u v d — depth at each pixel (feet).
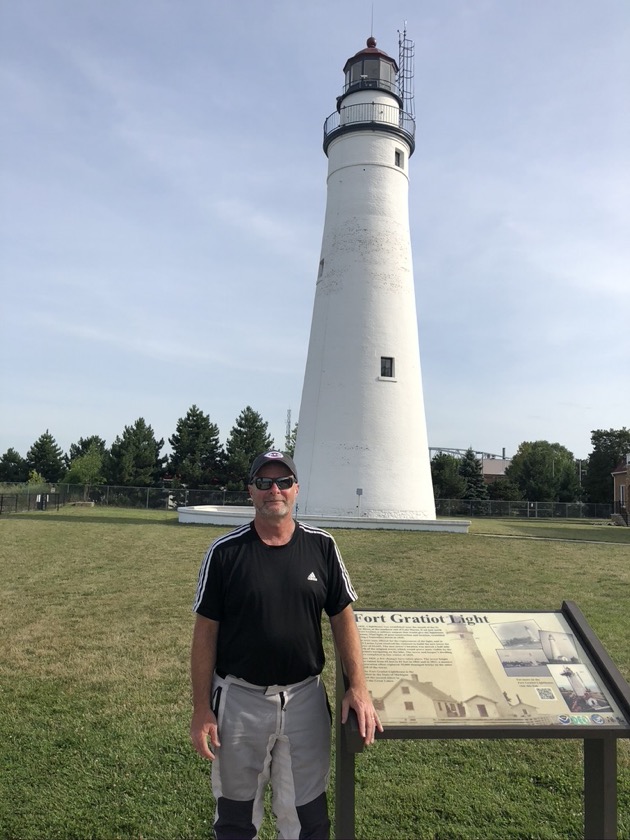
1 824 14.80
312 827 11.53
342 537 62.34
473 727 11.23
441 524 73.36
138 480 212.43
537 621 13.19
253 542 11.59
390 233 81.97
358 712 11.00
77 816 15.19
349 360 78.79
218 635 11.64
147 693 22.49
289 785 11.66
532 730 11.30
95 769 17.26
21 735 19.11
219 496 171.63
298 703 11.65
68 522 78.18
